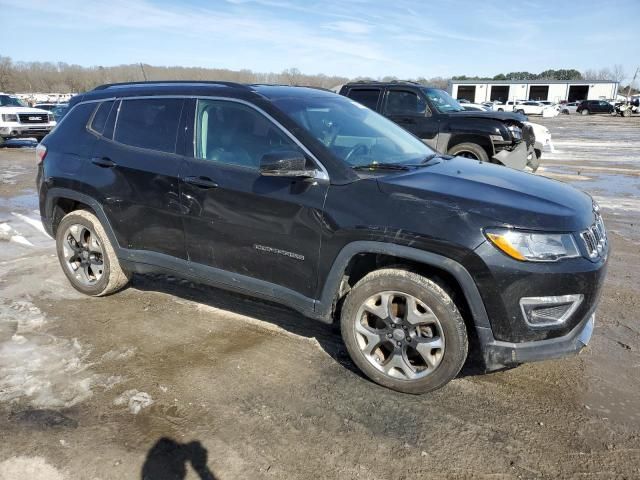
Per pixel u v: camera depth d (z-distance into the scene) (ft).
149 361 11.41
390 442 8.91
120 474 8.17
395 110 32.58
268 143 11.25
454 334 9.48
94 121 14.33
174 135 12.60
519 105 151.53
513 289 8.95
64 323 13.26
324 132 11.41
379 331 10.28
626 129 93.61
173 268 12.90
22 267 17.44
